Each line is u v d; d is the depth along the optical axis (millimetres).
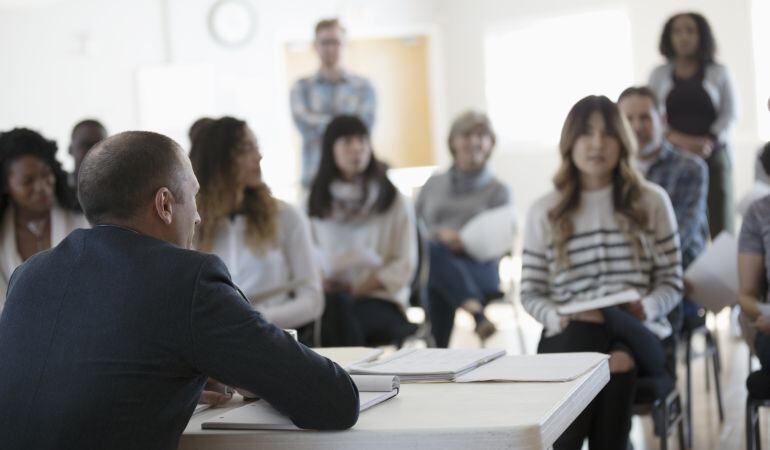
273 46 10156
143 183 1688
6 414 1597
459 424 1614
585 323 3084
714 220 5797
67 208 3201
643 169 4152
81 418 1556
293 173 10242
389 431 1607
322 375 1625
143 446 1567
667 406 3080
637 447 3939
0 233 3156
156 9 9875
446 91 10383
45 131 9617
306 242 3479
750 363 4691
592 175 3299
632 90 4141
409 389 1952
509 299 5172
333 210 4375
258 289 3367
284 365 1600
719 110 5797
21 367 1613
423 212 5387
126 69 9812
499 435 1569
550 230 3338
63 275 1656
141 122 9836
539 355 2250
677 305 3611
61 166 3186
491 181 5312
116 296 1604
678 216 4098
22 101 9562
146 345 1580
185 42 9930
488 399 1803
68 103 9664
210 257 1650
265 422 1689
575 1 9570
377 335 4215
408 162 10461
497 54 10117
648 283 3266
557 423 1700
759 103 8531
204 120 3508
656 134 4105
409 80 10414
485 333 4805
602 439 2910
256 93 10117
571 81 9703
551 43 9805
